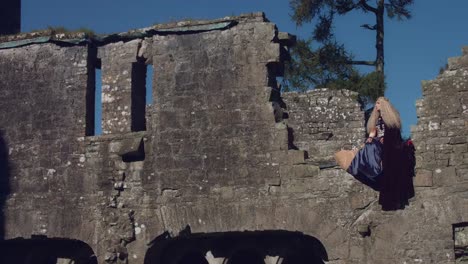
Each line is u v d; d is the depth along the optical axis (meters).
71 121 20.09
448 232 16.89
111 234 19.22
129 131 19.75
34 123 20.44
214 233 18.70
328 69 31.95
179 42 19.59
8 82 20.83
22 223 20.12
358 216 17.56
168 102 19.42
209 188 18.75
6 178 20.47
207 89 19.17
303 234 18.11
